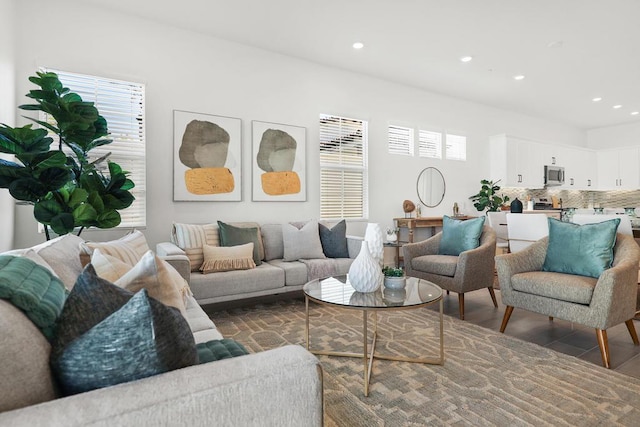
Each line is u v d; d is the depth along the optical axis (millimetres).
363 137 4980
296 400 772
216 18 3443
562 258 2561
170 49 3580
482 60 4402
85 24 3186
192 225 3242
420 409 1635
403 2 3152
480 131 6262
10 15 2721
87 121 2439
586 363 2107
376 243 2697
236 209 3936
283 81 4250
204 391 683
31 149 2203
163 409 641
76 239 1846
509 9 3256
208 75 3779
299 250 3533
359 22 3500
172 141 3588
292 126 4289
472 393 1771
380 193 5113
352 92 4809
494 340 2463
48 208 2275
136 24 3414
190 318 1737
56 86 2445
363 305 1847
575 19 3426
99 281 811
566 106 6426
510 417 1569
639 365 2082
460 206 5988
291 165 4273
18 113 2922
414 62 4469
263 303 3436
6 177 2133
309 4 3193
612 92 5645
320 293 2119
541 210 6199
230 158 3875
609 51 4137
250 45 4016
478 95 5809
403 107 5320
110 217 2586
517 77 4980
